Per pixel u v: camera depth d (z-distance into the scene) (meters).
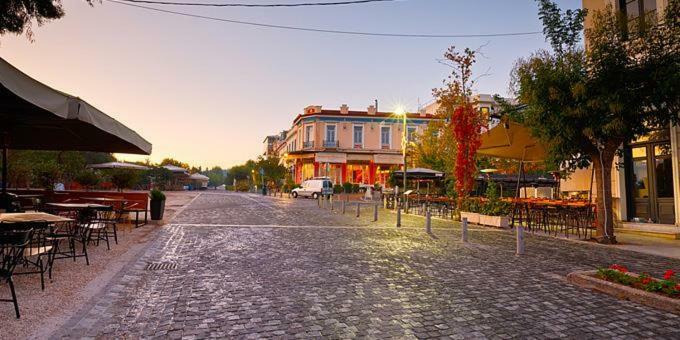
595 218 12.34
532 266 7.61
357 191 40.97
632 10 13.81
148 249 8.67
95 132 9.91
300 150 44.53
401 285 6.02
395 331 4.17
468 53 17.72
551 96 10.20
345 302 5.13
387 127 45.31
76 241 9.07
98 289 5.45
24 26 7.55
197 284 5.91
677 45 9.36
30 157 25.08
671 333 4.22
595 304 5.21
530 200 14.33
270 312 4.71
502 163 24.47
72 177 29.17
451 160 20.97
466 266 7.49
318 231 12.43
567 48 11.07
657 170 13.39
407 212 21.66
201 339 3.90
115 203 12.64
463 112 16.92
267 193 52.03
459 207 17.14
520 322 4.50
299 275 6.54
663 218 13.14
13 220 5.18
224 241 9.99
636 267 7.68
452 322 4.46
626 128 9.81
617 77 9.69
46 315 4.36
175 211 19.70
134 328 4.17
